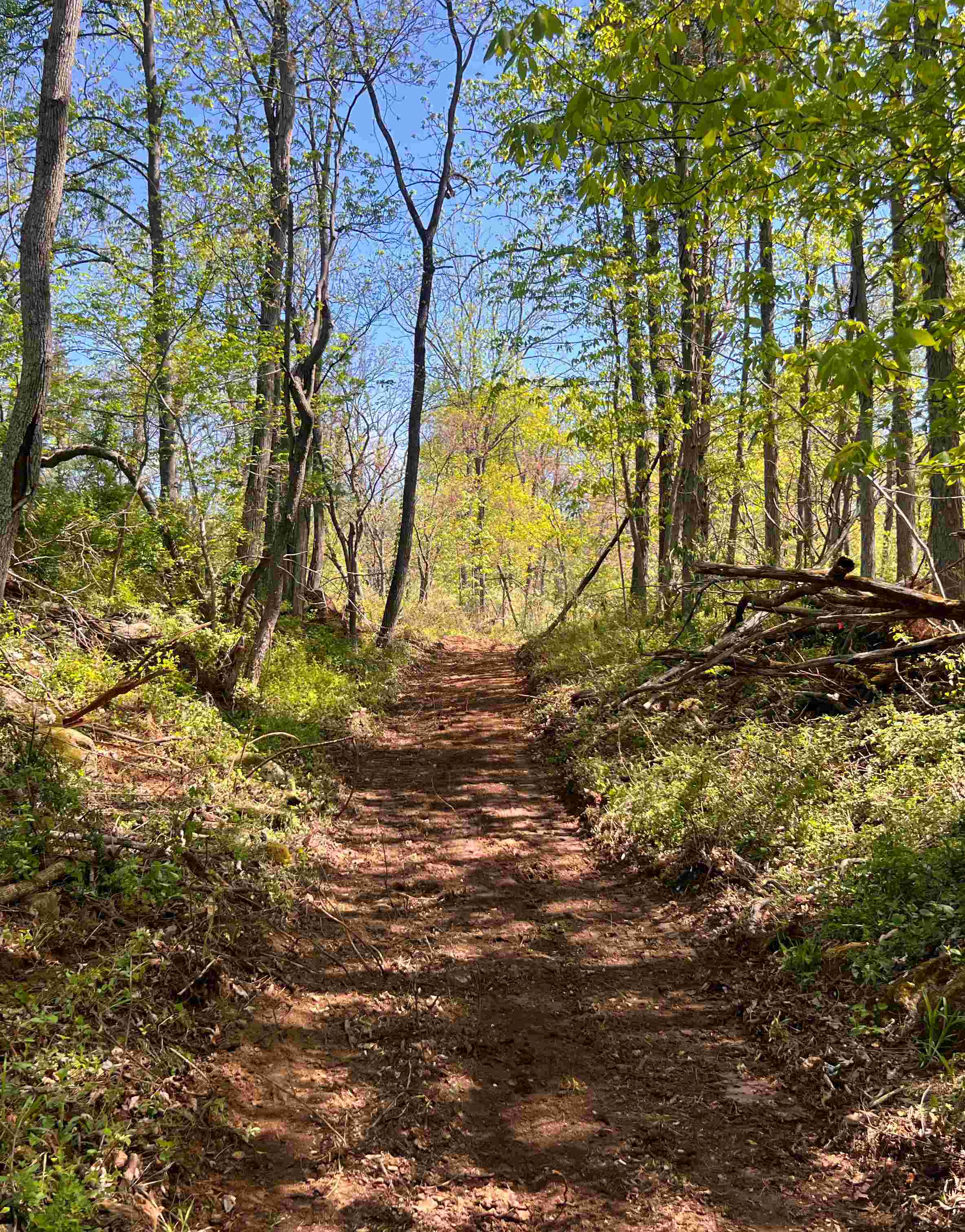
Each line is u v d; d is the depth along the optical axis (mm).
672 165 8172
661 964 5004
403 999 4531
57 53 4770
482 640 28141
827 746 6695
